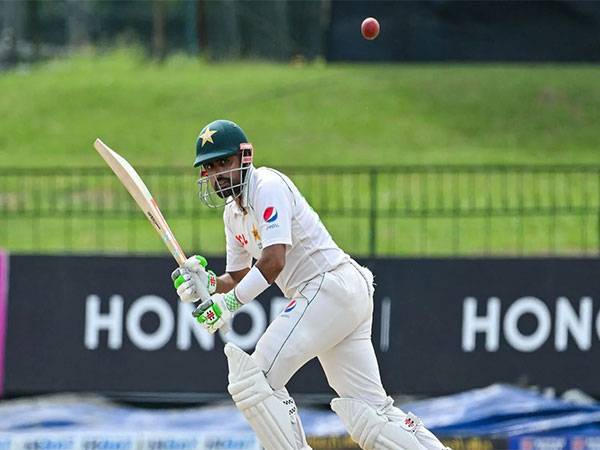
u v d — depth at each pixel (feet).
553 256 101.19
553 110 182.91
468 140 173.06
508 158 163.73
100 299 100.32
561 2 157.58
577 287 100.89
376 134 174.40
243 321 99.14
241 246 68.69
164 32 241.76
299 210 65.05
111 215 141.08
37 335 100.48
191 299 64.28
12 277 100.78
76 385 100.27
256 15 227.81
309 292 64.80
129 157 167.12
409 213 129.70
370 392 67.05
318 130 176.04
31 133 178.50
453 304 100.78
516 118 180.65
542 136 174.50
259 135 174.09
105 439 98.58
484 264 100.94
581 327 100.78
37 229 136.36
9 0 257.75
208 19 229.25
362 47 158.71
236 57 226.38
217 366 100.01
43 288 100.58
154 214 65.82
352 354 66.74
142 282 100.32
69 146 172.55
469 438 99.60
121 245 131.95
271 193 63.82
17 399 100.53
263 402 64.18
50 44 275.39
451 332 100.68
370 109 183.21
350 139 172.65
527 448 99.55
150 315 100.32
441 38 158.30
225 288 69.51
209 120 181.88
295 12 224.74
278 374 64.80
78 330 100.37
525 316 100.89
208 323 63.62
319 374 100.27
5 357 100.42
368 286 66.33
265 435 64.75
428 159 162.81
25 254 100.78
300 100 187.42
